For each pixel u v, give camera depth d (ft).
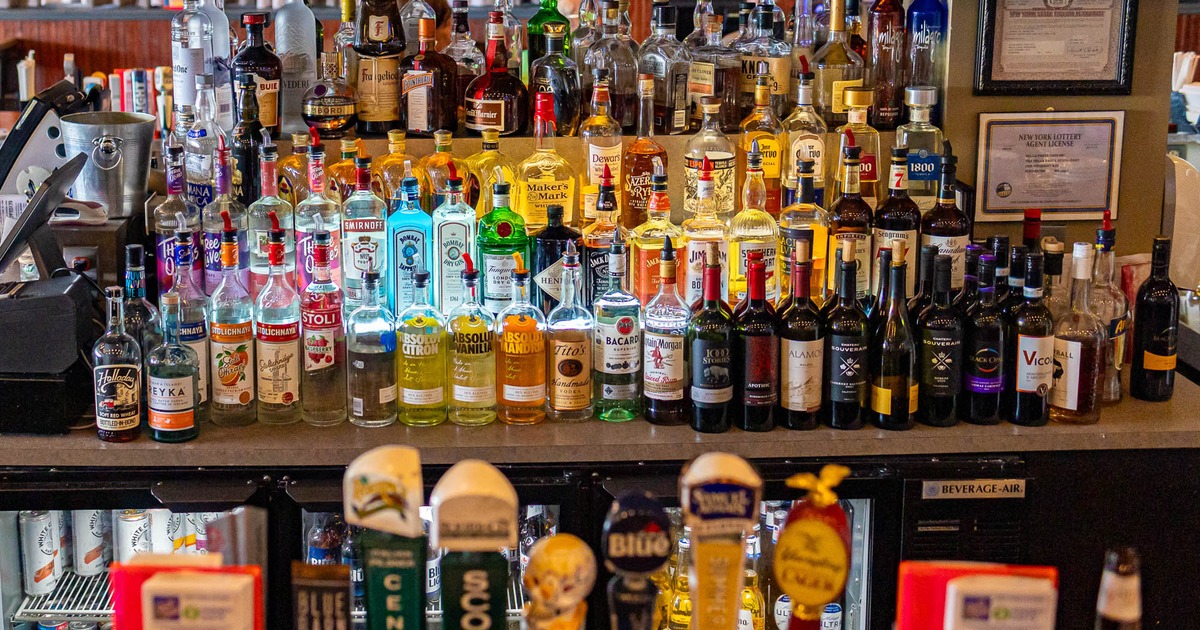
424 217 8.54
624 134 9.53
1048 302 8.64
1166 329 8.68
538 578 4.07
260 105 9.15
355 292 8.54
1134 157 9.46
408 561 4.09
